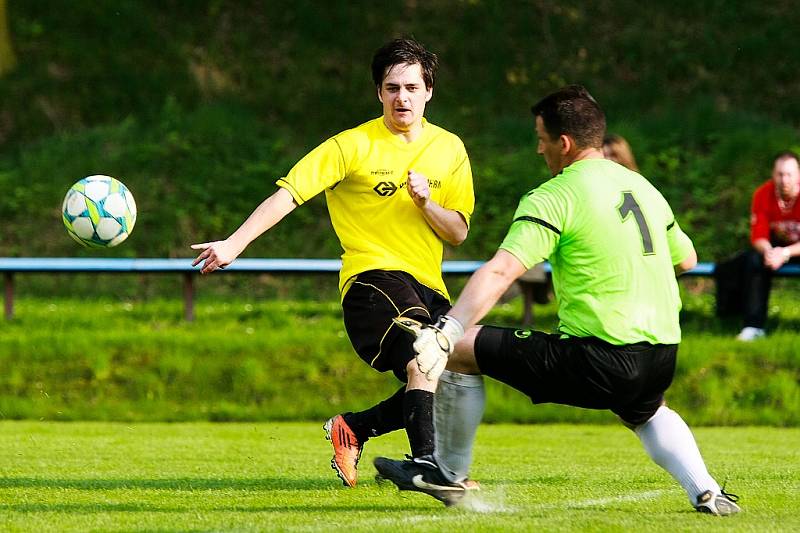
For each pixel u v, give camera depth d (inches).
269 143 2385.6
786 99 2591.0
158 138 2372.0
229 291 2097.7
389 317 674.8
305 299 2075.5
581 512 605.9
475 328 611.2
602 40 2733.8
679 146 2330.2
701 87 2620.6
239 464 892.6
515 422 1405.0
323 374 1449.3
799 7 2829.7
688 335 1599.4
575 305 586.2
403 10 2802.7
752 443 1139.3
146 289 2078.0
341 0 2819.9
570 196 584.4
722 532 520.7
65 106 2500.0
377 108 2559.1
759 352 1446.9
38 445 1043.3
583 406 606.5
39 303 1932.8
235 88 2596.0
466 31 2746.1
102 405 1397.6
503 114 2532.0
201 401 1418.6
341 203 706.8
